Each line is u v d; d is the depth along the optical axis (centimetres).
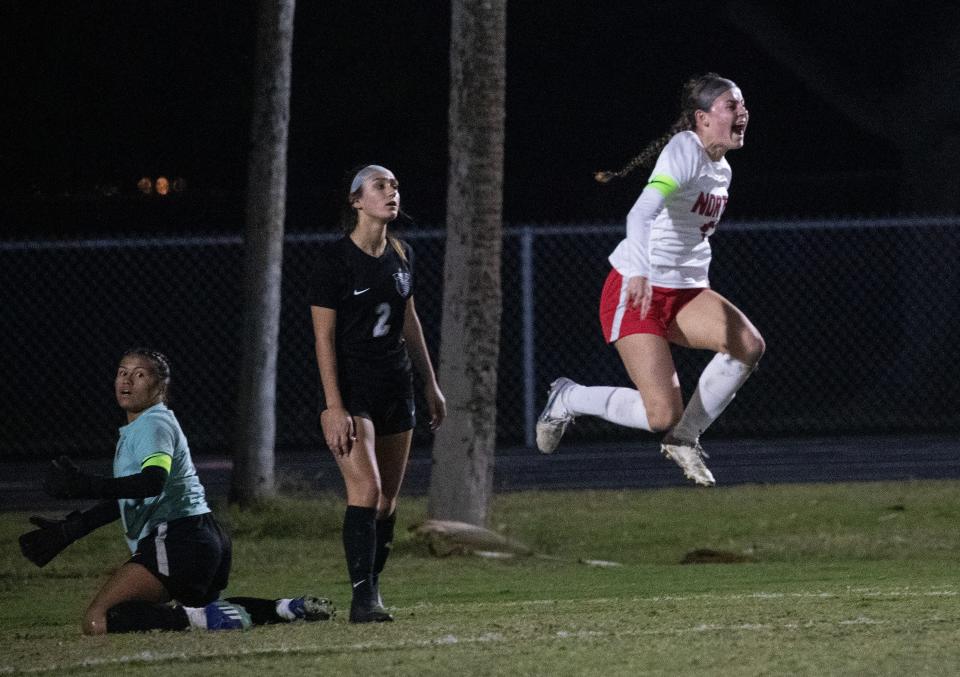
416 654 1888
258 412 4447
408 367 2344
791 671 1702
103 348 7100
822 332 7788
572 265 7612
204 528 2295
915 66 7612
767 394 7519
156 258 7306
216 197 7700
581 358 7438
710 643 1909
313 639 2052
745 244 7838
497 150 3862
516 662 1809
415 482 5456
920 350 7338
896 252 7825
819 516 4325
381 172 2278
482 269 3866
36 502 5044
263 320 4453
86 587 3234
